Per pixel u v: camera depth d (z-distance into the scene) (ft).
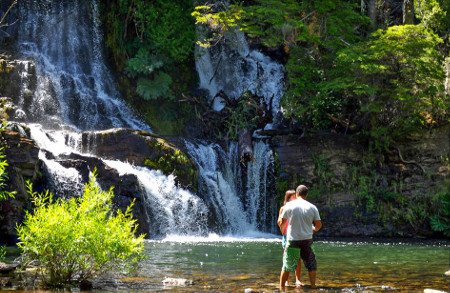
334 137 83.10
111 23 99.45
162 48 100.32
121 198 63.98
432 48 80.23
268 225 82.94
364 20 91.50
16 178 54.49
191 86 104.12
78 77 92.99
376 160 82.02
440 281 32.96
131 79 98.17
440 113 82.69
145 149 72.02
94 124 88.99
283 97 87.25
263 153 85.40
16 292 25.76
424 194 79.30
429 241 71.26
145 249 50.83
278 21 83.82
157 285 29.12
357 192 79.97
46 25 95.09
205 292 27.09
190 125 97.19
